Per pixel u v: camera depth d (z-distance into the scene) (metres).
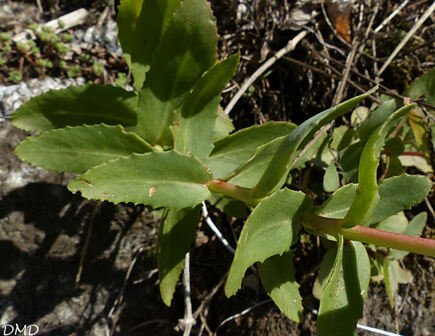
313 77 0.29
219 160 0.23
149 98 0.20
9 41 0.26
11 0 0.28
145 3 0.19
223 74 0.19
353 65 0.28
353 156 0.24
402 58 0.30
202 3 0.18
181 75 0.20
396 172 0.26
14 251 0.26
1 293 0.26
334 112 0.16
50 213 0.26
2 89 0.26
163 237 0.21
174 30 0.18
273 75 0.30
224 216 0.29
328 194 0.28
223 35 0.29
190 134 0.20
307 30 0.28
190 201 0.18
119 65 0.28
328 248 0.26
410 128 0.26
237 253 0.15
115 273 0.28
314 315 0.28
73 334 0.27
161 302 0.29
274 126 0.22
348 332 0.17
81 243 0.27
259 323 0.28
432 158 0.27
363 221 0.16
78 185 0.16
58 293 0.27
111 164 0.17
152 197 0.18
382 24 0.29
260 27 0.28
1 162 0.25
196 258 0.29
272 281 0.20
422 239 0.16
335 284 0.16
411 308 0.28
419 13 0.30
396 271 0.26
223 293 0.29
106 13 0.29
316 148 0.24
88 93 0.21
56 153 0.20
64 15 0.28
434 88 0.24
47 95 0.21
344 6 0.28
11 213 0.26
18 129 0.26
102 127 0.19
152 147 0.21
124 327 0.28
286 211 0.17
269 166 0.17
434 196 0.29
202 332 0.28
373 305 0.28
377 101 0.26
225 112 0.26
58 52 0.27
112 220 0.27
